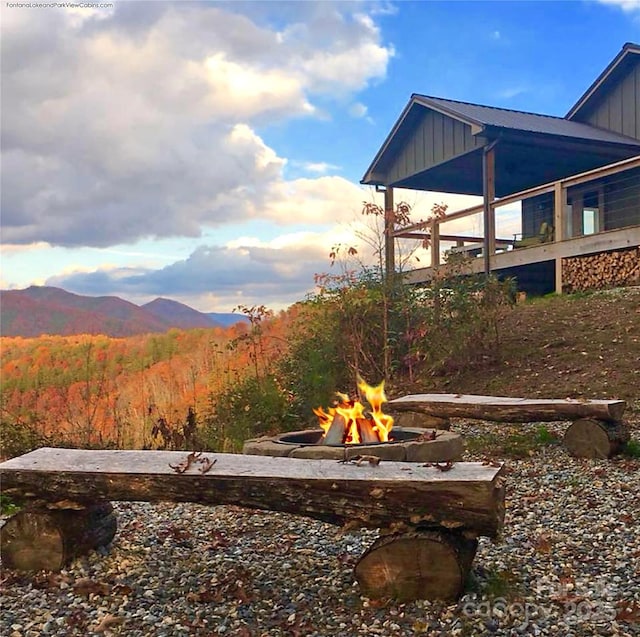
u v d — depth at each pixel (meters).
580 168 16.45
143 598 3.28
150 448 7.56
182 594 3.33
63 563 3.55
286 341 9.34
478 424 7.35
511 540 3.96
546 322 10.04
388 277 9.32
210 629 2.98
